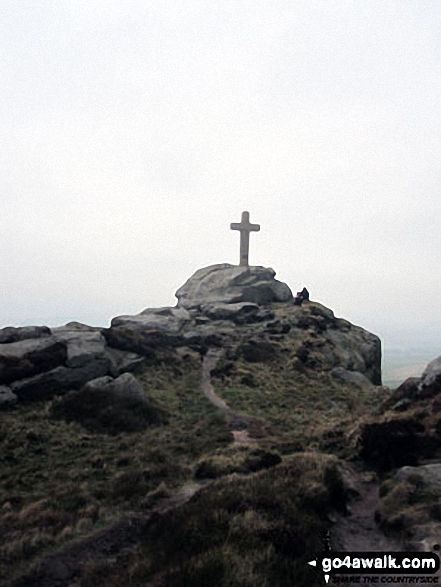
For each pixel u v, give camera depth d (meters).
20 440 19.34
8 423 21.14
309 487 12.56
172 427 24.33
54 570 9.88
